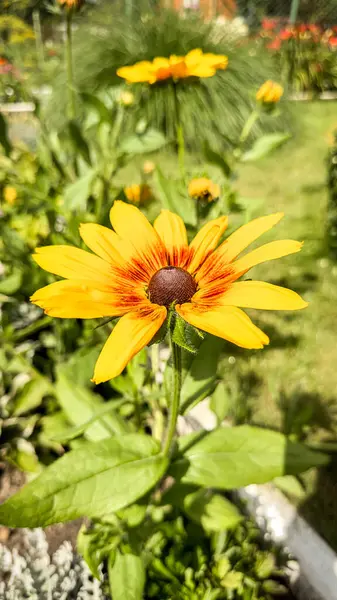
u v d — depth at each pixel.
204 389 0.19
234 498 0.28
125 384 0.23
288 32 1.28
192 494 0.22
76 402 0.25
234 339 0.12
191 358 0.19
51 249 0.15
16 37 1.25
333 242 0.54
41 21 1.21
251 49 0.97
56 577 0.23
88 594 0.23
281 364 0.41
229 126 0.82
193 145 0.83
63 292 0.14
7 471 0.31
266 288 0.14
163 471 0.17
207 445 0.20
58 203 0.31
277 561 0.25
